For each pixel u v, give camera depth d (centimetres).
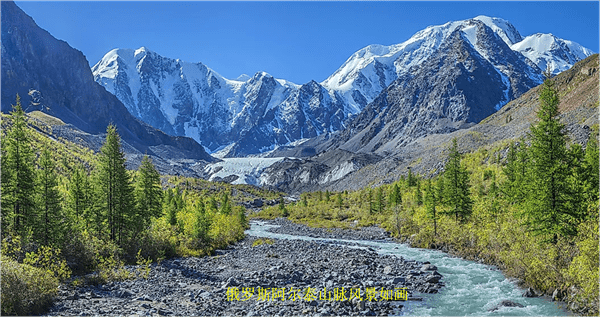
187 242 4288
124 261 3206
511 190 4469
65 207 4022
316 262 3522
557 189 2742
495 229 3659
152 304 1938
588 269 1981
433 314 2014
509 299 2303
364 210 9869
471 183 8212
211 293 2242
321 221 9381
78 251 2755
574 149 2986
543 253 2525
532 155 3005
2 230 2764
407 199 8788
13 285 1634
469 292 2484
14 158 3166
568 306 2105
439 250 4594
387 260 3697
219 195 15025
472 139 15825
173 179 16762
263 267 3269
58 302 1809
